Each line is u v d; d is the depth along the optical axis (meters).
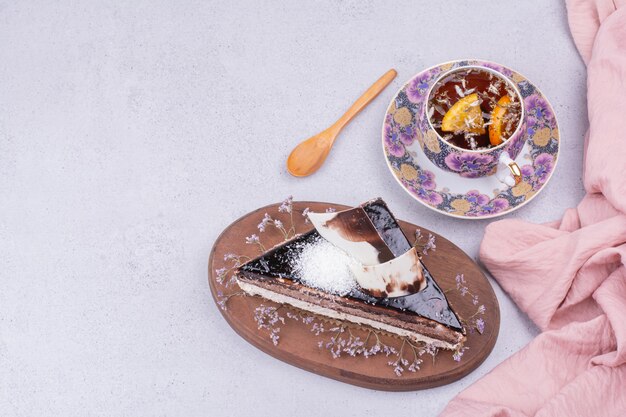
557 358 0.86
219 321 0.91
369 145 0.96
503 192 0.90
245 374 0.89
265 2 1.02
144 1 1.02
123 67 1.00
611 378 0.83
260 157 0.96
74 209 0.95
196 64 1.00
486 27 1.00
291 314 0.87
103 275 0.93
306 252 0.86
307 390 0.88
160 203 0.95
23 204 0.95
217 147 0.96
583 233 0.86
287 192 0.95
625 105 0.89
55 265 0.93
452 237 0.92
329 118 0.97
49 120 0.98
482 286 0.88
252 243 0.90
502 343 0.89
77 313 0.91
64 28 1.01
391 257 0.85
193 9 1.02
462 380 0.88
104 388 0.89
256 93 0.98
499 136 0.87
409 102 0.93
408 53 0.99
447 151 0.87
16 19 1.02
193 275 0.92
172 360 0.90
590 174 0.89
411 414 0.87
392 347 0.86
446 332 0.84
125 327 0.91
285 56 1.00
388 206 0.93
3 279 0.93
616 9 0.96
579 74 0.97
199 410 0.88
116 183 0.96
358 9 1.01
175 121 0.98
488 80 0.88
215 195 0.95
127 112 0.98
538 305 0.87
